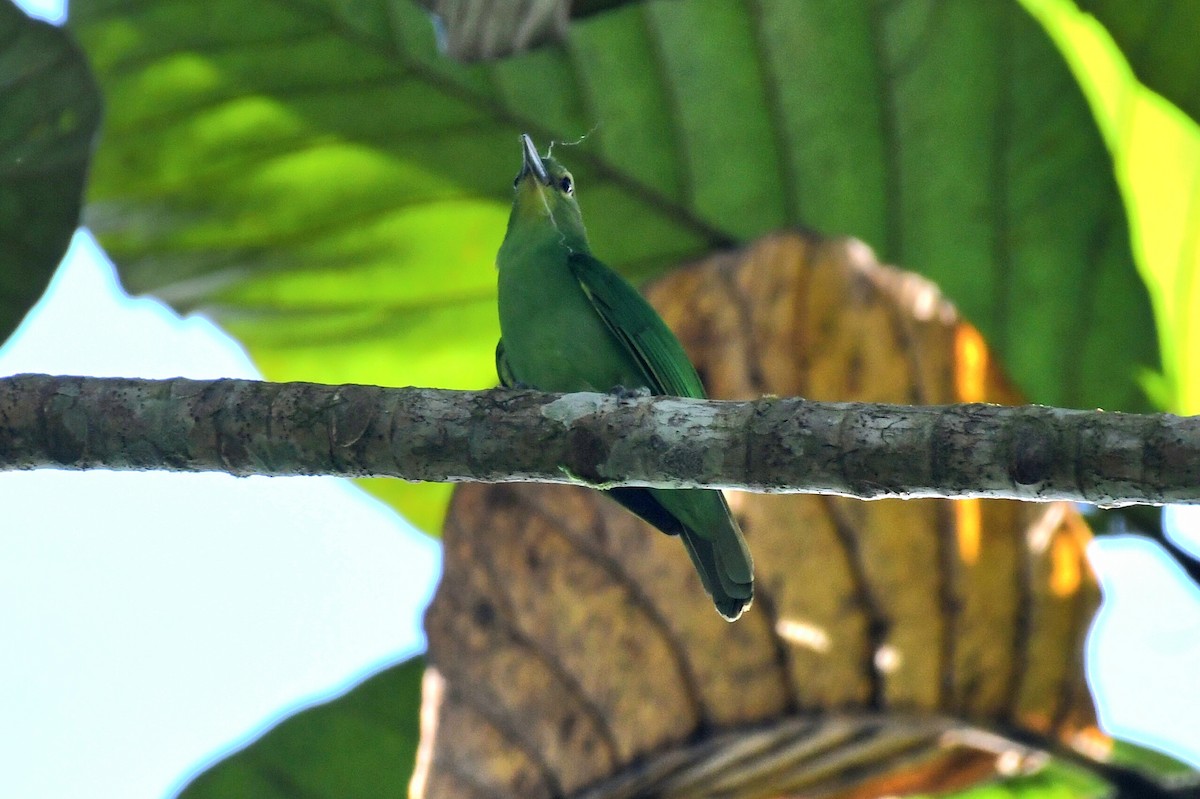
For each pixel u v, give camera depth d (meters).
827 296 10.19
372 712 11.88
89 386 8.00
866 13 11.76
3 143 10.60
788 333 10.17
